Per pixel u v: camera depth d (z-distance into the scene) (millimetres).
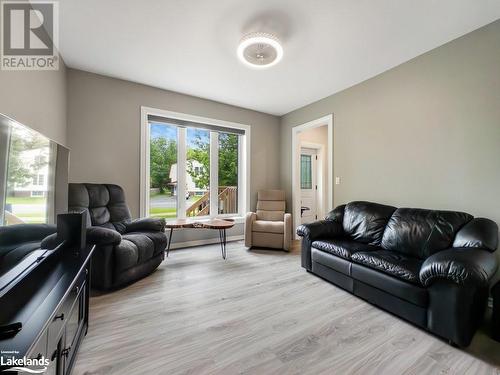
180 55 2602
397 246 2240
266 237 3633
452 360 1368
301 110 4281
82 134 2951
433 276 1521
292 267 2910
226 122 4109
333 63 2732
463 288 1435
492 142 2057
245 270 2791
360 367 1310
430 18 1993
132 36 2271
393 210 2566
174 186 3787
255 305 1986
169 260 3131
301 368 1300
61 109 2666
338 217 2971
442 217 2092
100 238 2045
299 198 4527
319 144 5375
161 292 2197
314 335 1593
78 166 2930
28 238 1138
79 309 1414
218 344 1493
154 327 1660
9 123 944
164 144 3703
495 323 1543
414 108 2613
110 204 2838
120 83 3195
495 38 2029
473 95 2164
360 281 2102
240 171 4469
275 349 1452
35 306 893
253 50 2260
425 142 2521
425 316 1631
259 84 3326
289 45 2379
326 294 2205
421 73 2547
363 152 3176
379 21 2027
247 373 1262
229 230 4234
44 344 818
